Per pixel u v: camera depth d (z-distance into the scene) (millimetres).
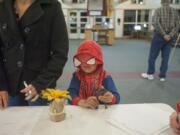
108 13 9312
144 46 7910
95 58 1376
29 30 1234
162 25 3734
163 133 999
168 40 3734
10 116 1127
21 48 1260
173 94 3344
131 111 1188
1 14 1228
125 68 4863
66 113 1142
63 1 9695
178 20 3816
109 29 8156
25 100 1354
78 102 1267
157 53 3918
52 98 1075
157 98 3199
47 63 1327
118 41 9242
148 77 4055
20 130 1001
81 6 9852
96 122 1072
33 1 1247
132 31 10008
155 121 1091
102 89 1350
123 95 3291
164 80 3961
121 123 1065
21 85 1321
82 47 1392
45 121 1077
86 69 1422
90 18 9086
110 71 4605
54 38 1288
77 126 1035
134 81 3943
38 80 1249
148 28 9930
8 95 1337
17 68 1284
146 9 9906
